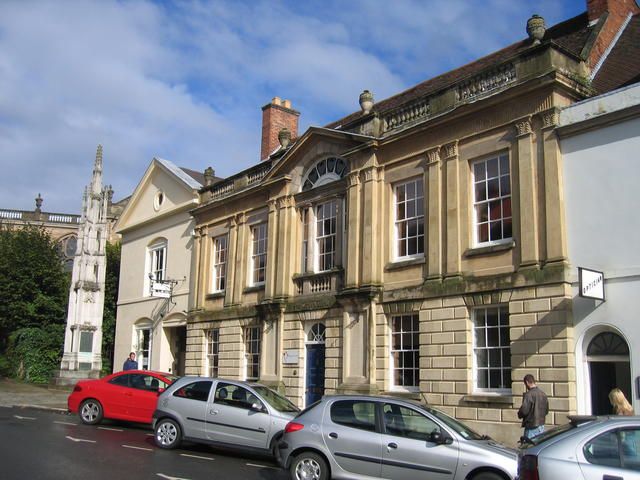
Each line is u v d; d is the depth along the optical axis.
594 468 6.84
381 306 18.36
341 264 20.19
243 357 23.77
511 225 15.78
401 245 18.50
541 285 14.70
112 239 53.19
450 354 16.30
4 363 35.09
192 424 13.70
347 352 19.00
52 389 29.92
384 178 19.16
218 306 25.70
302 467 10.45
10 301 35.81
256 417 13.23
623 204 13.91
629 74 16.56
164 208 30.55
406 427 10.09
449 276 16.67
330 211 21.23
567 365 13.97
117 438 15.09
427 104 18.52
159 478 10.51
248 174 25.48
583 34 18.88
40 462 11.38
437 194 17.42
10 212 60.22
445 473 9.53
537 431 12.04
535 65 15.74
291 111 31.56
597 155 14.49
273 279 22.53
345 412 10.62
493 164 16.48
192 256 27.91
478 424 15.35
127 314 31.70
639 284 13.38
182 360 29.09
